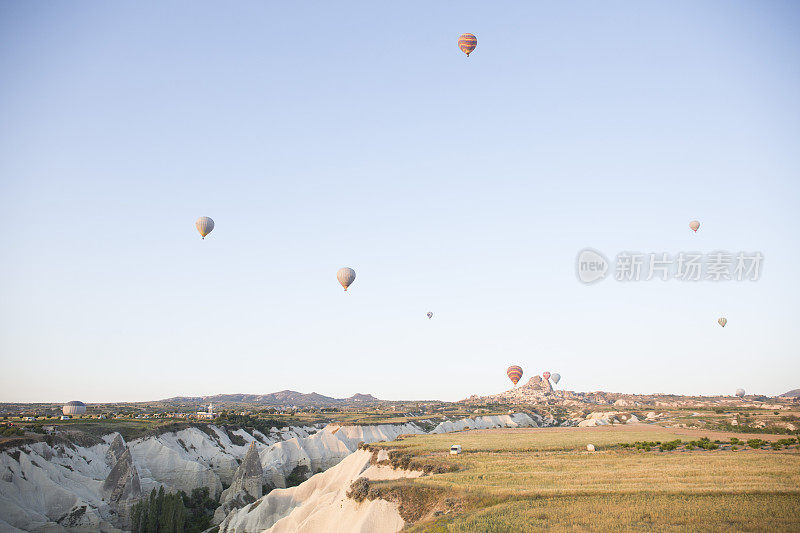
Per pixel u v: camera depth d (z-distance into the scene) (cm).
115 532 6444
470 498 4334
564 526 3528
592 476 4938
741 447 7044
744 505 3850
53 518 6334
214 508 8269
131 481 7119
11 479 6431
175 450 9325
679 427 12200
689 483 4503
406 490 4872
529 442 7919
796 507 3778
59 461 7519
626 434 9275
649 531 3375
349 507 5091
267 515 6956
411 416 17762
